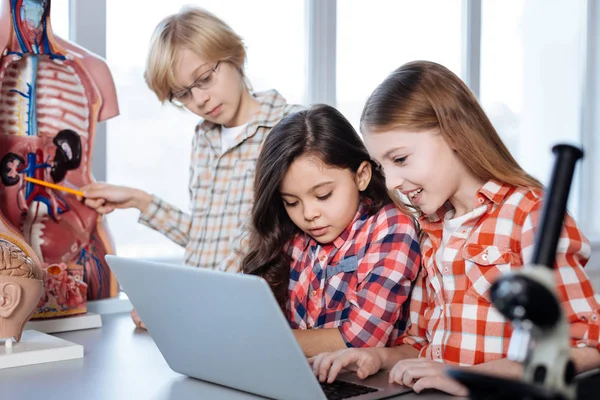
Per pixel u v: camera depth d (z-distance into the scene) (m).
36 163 1.34
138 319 1.31
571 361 0.45
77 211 1.40
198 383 0.92
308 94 1.95
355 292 1.11
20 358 1.02
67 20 1.62
